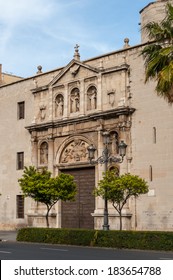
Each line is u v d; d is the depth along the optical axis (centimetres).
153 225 3731
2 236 4209
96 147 4225
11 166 5112
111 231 3034
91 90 4359
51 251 2623
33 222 4684
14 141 5119
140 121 3938
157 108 3838
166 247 2717
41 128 4722
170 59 2641
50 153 4619
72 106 4506
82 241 3195
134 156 3938
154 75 2725
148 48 2791
